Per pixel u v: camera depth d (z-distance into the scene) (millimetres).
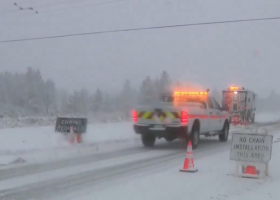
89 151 13812
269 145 8898
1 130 20594
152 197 7172
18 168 10367
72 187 8109
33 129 21422
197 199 7020
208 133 16406
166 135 14328
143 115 14594
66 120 15727
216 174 9383
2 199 7199
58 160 11781
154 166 10703
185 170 9750
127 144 16312
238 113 32844
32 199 7188
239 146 9133
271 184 8297
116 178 8992
